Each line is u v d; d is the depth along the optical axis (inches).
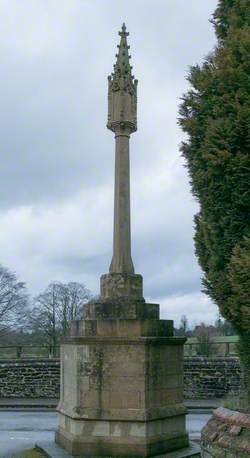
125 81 427.5
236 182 258.4
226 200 267.6
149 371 385.7
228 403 305.4
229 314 267.4
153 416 379.9
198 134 283.6
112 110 426.9
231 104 260.4
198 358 796.6
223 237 270.5
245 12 279.1
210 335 1152.8
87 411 387.2
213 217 275.6
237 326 269.0
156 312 415.5
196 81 283.9
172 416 396.2
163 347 400.8
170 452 388.8
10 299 1563.7
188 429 539.5
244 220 261.9
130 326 392.8
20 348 918.4
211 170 265.9
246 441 252.8
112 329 395.2
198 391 788.6
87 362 393.4
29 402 751.1
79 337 394.6
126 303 400.8
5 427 553.6
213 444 273.3
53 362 815.7
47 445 421.4
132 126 426.6
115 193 423.2
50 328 1494.8
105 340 389.4
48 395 806.5
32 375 815.1
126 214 419.8
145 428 376.5
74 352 401.7
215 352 936.3
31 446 438.3
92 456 379.2
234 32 275.1
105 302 405.1
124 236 417.7
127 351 387.5
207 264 290.2
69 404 407.8
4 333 1540.4
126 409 382.3
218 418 288.7
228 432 268.2
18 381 815.7
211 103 276.8
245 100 259.3
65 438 407.8
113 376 387.9
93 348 393.4
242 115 254.1
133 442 375.6
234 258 247.6
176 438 400.2
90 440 384.2
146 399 381.4
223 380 783.1
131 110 427.2
